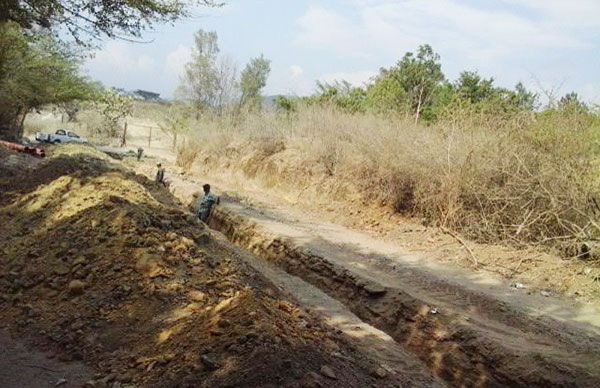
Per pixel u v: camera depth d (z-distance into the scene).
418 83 25.88
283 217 14.88
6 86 23.56
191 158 27.61
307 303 7.79
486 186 12.61
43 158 21.47
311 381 4.35
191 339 5.06
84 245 7.38
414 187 14.41
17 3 8.99
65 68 26.61
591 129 11.46
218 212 14.93
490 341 7.16
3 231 9.38
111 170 17.48
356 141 17.47
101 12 9.27
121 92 56.03
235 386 4.24
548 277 9.97
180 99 38.00
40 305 6.29
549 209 11.41
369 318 8.85
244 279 7.05
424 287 9.39
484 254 11.21
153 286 6.12
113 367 5.02
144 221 7.77
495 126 13.07
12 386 4.71
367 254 11.27
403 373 5.66
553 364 6.54
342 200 16.59
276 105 28.20
